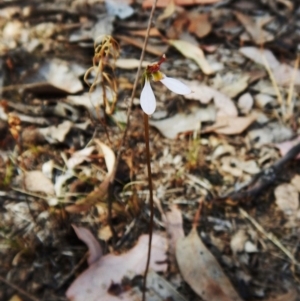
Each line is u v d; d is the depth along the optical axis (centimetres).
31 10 44
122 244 30
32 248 29
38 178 32
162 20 43
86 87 37
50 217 30
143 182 32
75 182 32
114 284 27
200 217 31
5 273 28
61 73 37
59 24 43
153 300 27
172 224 30
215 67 40
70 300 27
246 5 45
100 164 33
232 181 33
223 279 28
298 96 38
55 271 28
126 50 41
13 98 36
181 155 34
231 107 37
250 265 29
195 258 29
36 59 39
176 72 39
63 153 34
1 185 32
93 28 42
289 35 43
